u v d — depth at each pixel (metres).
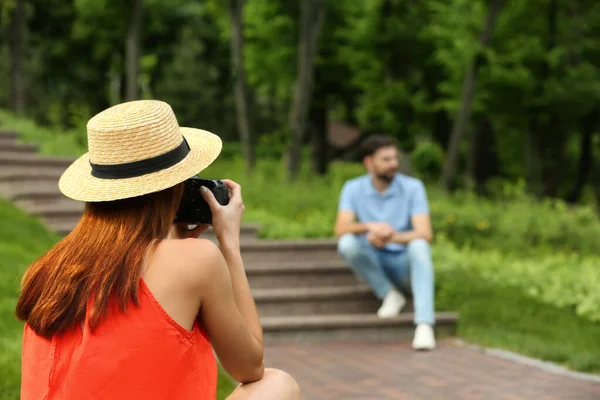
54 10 33.22
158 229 2.06
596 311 7.77
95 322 1.92
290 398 2.31
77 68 35.72
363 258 6.96
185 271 1.99
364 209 7.02
